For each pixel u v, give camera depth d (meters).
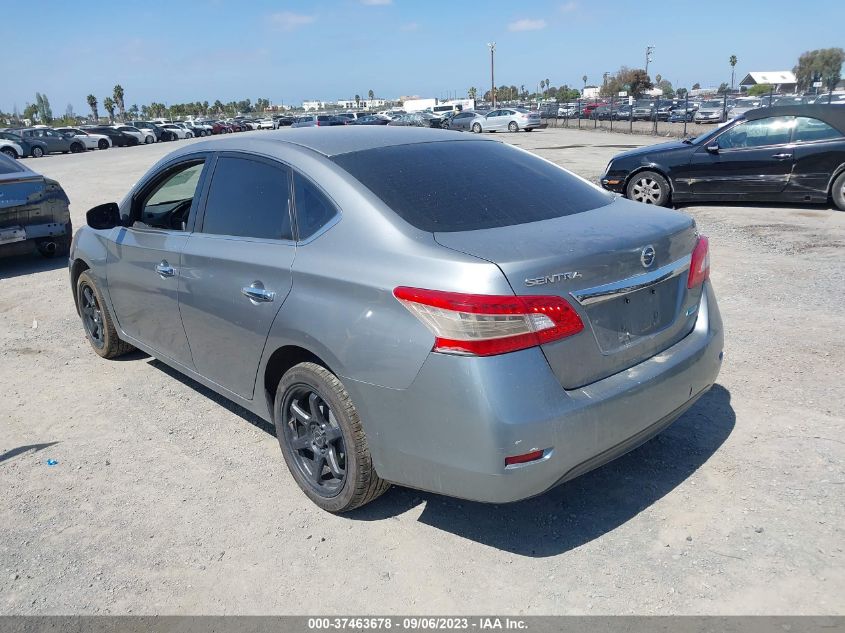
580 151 22.89
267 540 3.19
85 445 4.18
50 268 9.05
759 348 5.05
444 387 2.65
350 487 3.15
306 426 3.40
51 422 4.50
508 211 3.17
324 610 2.74
